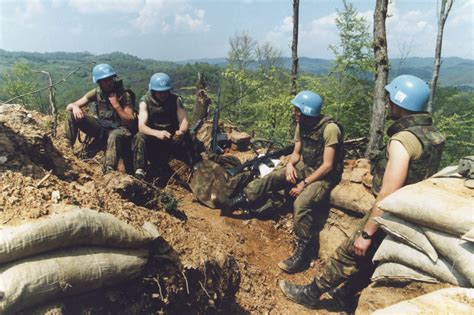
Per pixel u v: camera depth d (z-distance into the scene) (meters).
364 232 2.95
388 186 2.72
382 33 8.05
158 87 4.58
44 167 3.02
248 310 3.44
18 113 3.20
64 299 2.03
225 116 17.94
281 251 4.48
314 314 3.59
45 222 1.98
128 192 3.22
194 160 5.39
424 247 2.36
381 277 2.67
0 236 1.85
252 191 4.58
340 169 4.22
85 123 4.68
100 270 2.14
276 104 12.92
